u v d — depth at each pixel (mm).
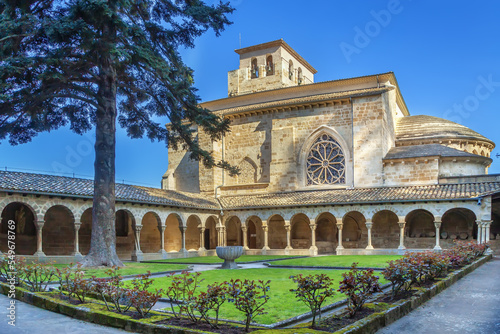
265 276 16984
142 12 23453
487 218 26500
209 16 23484
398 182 32969
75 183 26906
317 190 35719
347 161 35125
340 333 6738
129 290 9516
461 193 27719
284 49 44000
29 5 19172
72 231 29250
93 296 11289
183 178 42781
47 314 9703
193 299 8211
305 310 9820
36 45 19281
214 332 7387
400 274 9961
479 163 33312
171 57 23297
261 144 39156
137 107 26688
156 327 7785
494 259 23375
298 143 37281
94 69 23844
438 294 11609
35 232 27578
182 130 26281
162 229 30922
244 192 38875
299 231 36562
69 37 18656
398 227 32625
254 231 39031
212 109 43656
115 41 19359
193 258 30734
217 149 40438
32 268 12336
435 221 28156
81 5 17656
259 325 8250
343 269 19875
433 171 31922
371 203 30219
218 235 36031
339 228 31156
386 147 35000
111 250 21188
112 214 21594
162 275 18234
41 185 24266
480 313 9289
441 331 7832
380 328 7953
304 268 21000
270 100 40875
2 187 21906
